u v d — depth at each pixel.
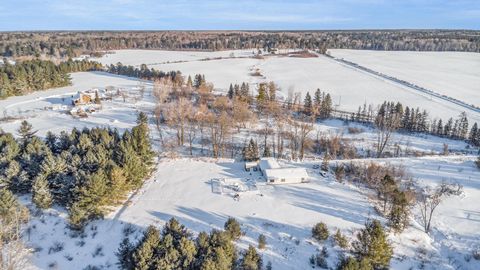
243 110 79.00
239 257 33.56
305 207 43.59
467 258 36.00
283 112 94.94
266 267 32.84
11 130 75.44
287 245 36.53
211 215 41.62
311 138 75.25
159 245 29.33
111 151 47.78
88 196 38.91
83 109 90.69
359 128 87.25
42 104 98.19
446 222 42.03
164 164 56.22
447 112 105.75
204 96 98.81
